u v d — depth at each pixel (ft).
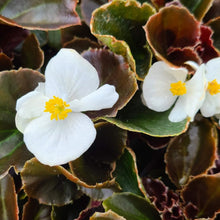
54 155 0.81
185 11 0.86
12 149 0.85
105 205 0.85
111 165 0.88
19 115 0.82
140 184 0.84
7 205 0.84
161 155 0.94
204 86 0.83
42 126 0.83
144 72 0.87
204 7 0.92
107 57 0.86
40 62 0.90
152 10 0.86
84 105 0.82
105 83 0.86
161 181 0.89
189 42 0.89
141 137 0.92
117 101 0.84
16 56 0.94
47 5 0.87
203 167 0.90
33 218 0.86
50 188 0.86
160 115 0.87
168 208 0.87
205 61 0.92
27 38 0.91
